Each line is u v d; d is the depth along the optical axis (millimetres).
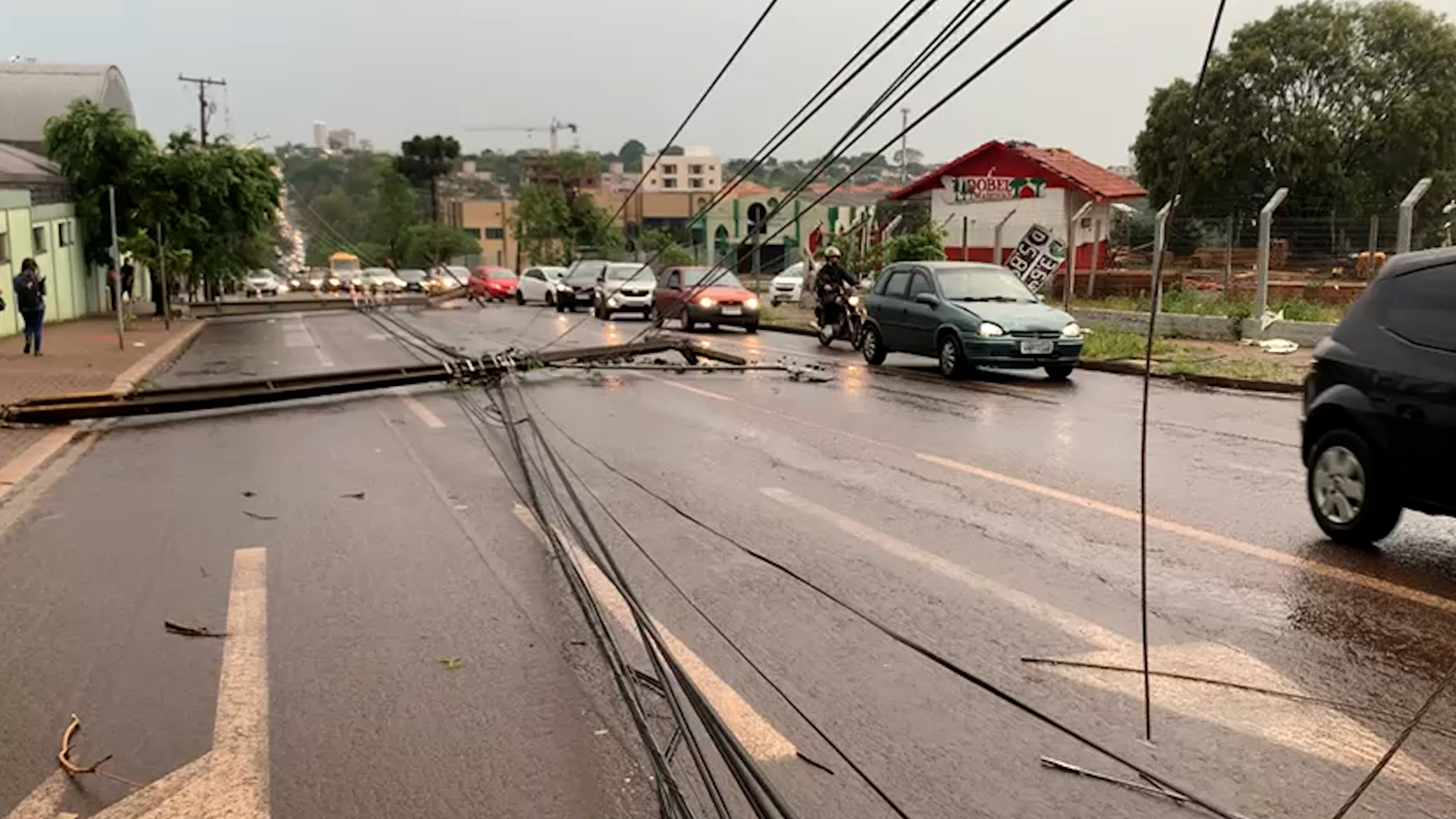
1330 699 4496
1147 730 4133
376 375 14875
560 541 7047
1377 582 6043
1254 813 3611
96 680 4883
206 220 39031
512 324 30266
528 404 13500
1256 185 37938
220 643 5316
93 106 36531
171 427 12258
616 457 9977
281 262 81000
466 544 7074
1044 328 15508
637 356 18781
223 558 6809
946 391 14695
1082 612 5590
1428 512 6359
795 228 57688
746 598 5859
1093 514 7664
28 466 9867
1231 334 19656
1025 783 3836
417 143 76188
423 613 5719
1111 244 36031
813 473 9164
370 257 50875
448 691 4695
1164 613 5551
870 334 18062
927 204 40188
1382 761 3557
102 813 3732
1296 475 9023
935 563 6465
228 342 26125
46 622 5664
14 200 28219
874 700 4539
